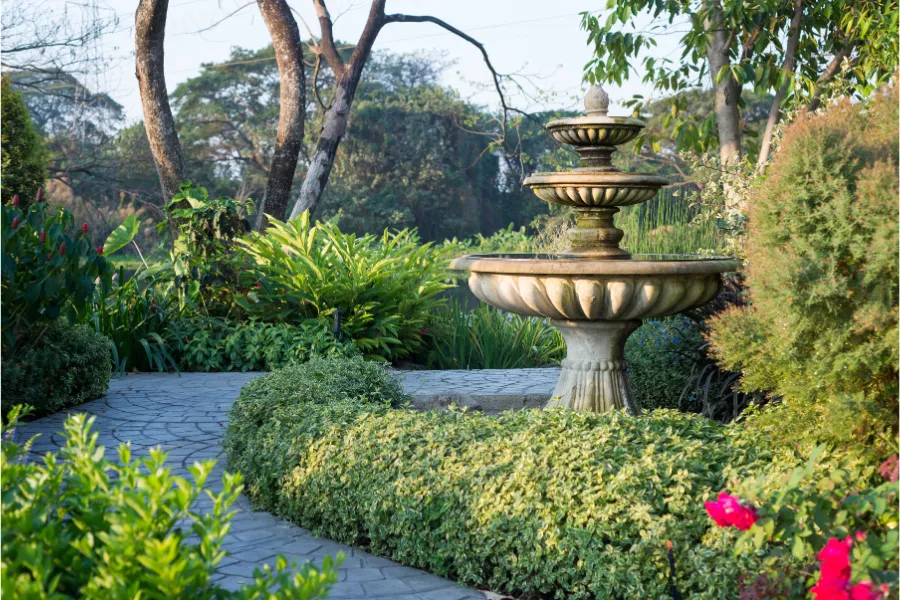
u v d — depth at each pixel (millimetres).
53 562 1894
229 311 8758
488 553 3027
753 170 6742
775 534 2498
